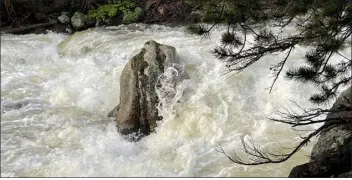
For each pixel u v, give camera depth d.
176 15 12.93
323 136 5.74
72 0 14.38
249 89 8.06
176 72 8.03
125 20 13.33
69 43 11.98
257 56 4.96
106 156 7.15
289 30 9.09
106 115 8.64
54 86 9.82
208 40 10.12
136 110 7.78
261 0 4.84
